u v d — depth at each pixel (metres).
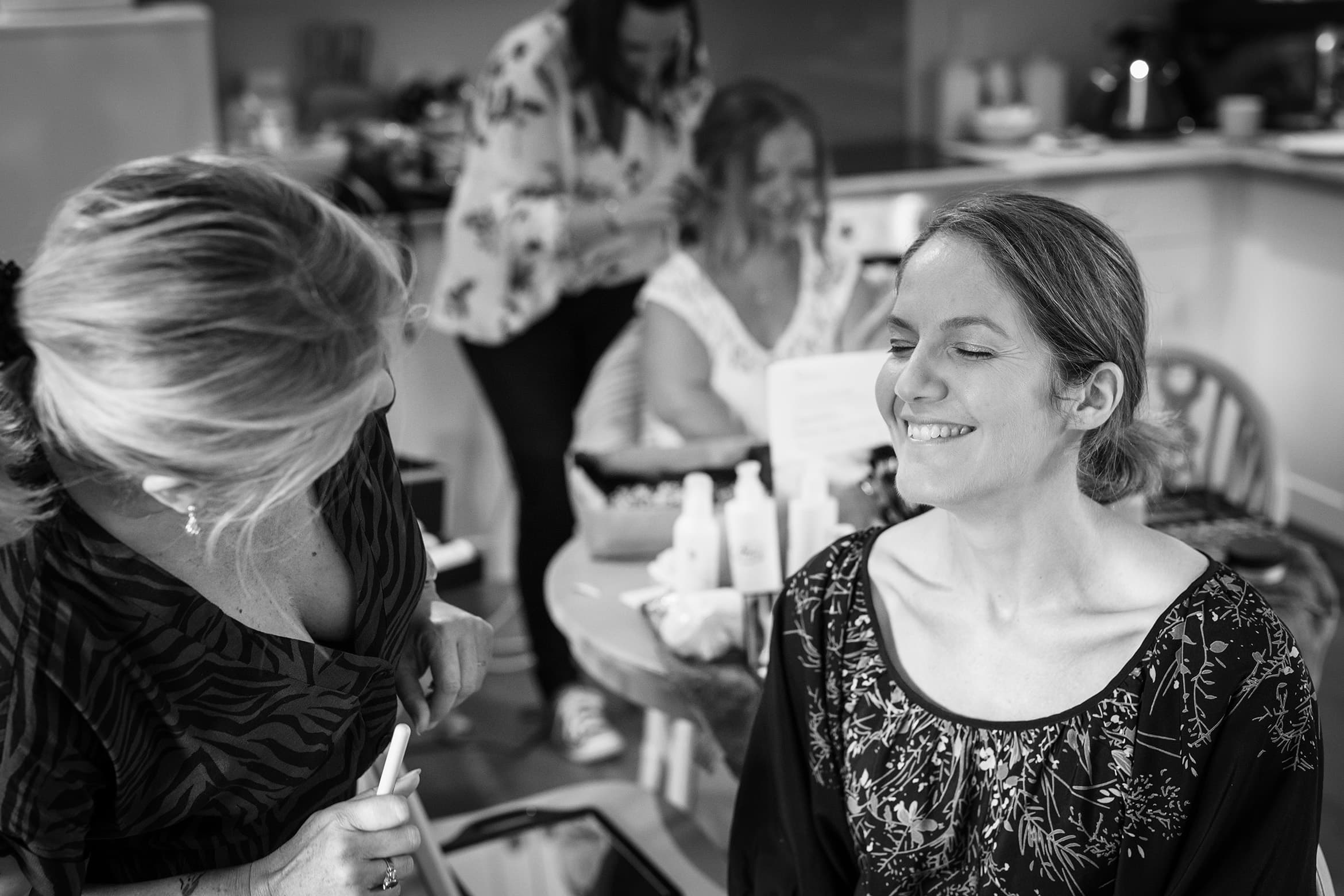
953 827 1.11
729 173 2.23
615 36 2.64
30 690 0.92
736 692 1.56
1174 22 4.46
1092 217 1.06
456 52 4.03
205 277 0.81
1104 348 1.03
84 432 0.84
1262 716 1.04
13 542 0.92
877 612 1.17
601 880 1.65
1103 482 1.15
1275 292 3.90
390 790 1.04
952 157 4.08
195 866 1.09
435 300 2.90
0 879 0.96
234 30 3.83
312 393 0.83
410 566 1.17
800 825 1.19
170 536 0.98
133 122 3.32
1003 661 1.11
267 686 1.03
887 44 4.35
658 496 1.94
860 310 2.35
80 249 0.83
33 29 3.20
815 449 1.65
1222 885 1.06
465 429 3.54
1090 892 1.07
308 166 3.54
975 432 1.05
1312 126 4.04
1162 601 1.08
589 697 2.95
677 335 2.28
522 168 2.70
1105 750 1.06
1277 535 1.97
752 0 4.23
